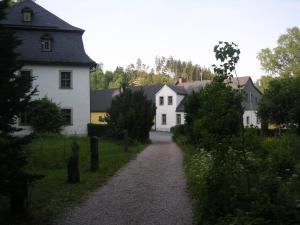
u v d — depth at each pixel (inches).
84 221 328.2
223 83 328.8
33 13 1450.5
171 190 445.7
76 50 1444.4
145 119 1192.2
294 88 1286.9
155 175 553.3
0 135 315.3
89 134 1408.7
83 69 1438.2
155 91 2738.7
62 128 1337.4
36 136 335.9
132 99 1218.0
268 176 318.3
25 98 327.3
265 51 2787.9
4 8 330.6
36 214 344.8
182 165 650.2
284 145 621.6
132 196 419.2
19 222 320.5
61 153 757.9
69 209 365.1
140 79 5123.0
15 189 307.0
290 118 1253.1
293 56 2714.1
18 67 329.4
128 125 1165.1
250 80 2477.9
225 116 321.1
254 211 266.8
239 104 329.1
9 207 356.2
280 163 447.8
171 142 1296.8
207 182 316.2
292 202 277.9
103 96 2768.2
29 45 1392.7
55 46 1423.5
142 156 794.8
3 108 313.0
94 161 586.6
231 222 262.8
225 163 319.3
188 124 969.5
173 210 358.0
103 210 362.3
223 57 323.9
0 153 301.9
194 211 349.4
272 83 1363.2
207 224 288.2
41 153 730.2
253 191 292.5
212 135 322.3
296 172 433.1
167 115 2596.0
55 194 422.9
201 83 2797.7
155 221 325.7
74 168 491.5
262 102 1339.8
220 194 296.5
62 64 1411.2
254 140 321.7
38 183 481.4
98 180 509.7
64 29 1453.0
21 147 325.1
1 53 320.5
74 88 1427.2
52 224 319.6
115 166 632.4
